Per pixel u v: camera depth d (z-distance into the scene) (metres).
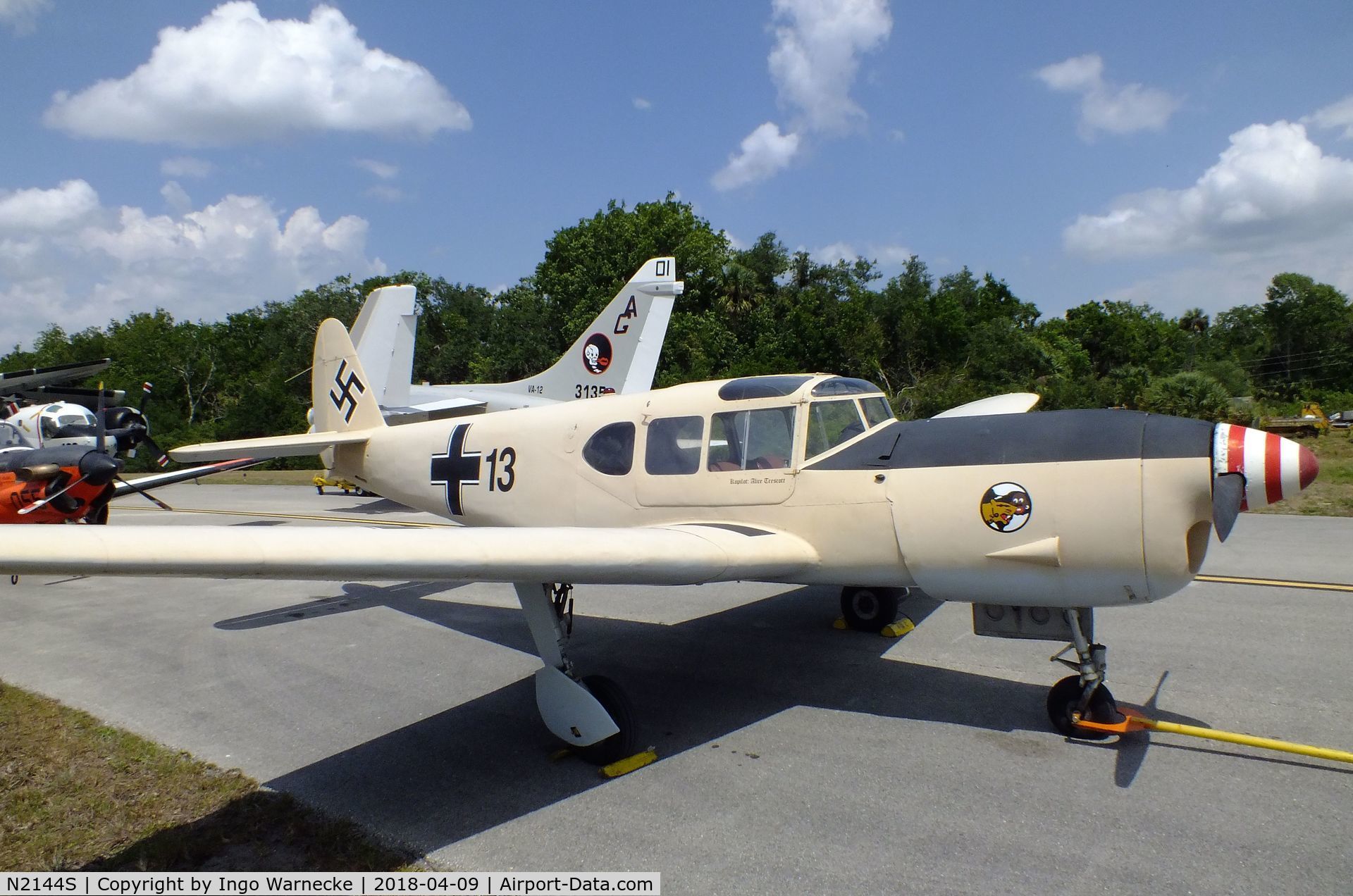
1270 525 10.52
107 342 54.16
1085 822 3.34
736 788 3.79
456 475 6.82
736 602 7.40
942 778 3.80
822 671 5.39
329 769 4.17
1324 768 3.73
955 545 4.27
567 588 4.66
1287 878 2.89
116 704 5.23
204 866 3.28
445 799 3.81
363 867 3.23
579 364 17.12
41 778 4.10
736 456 5.12
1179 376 24.73
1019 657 5.53
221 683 5.61
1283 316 55.91
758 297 39.47
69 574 2.91
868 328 35.91
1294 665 5.07
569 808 3.68
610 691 4.14
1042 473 4.08
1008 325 33.19
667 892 2.97
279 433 33.62
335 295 49.25
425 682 5.52
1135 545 3.88
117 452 15.10
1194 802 3.47
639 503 5.54
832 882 2.99
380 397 17.78
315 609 7.80
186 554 3.01
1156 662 5.24
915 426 4.73
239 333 55.00
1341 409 35.19
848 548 4.62
